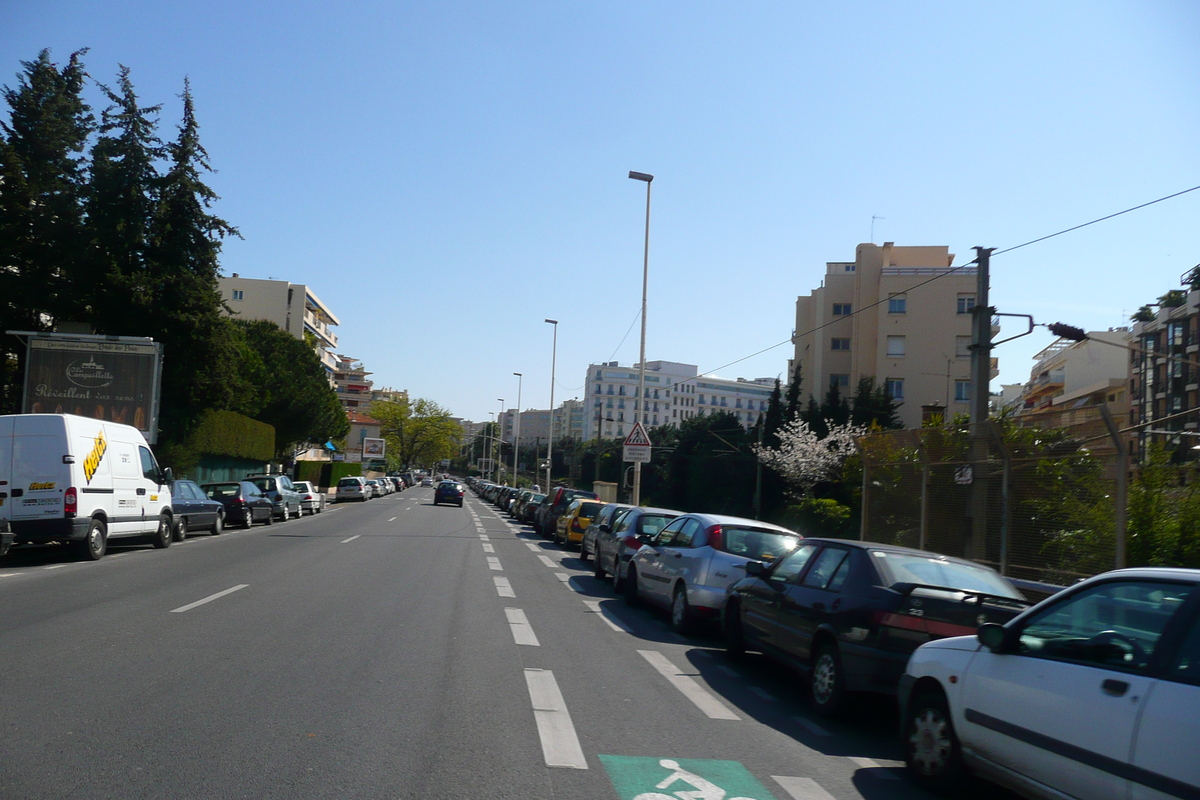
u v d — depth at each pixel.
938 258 53.38
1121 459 10.48
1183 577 4.34
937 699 5.68
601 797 5.00
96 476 16.42
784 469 40.41
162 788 4.73
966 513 13.91
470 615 11.48
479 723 6.35
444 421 135.25
